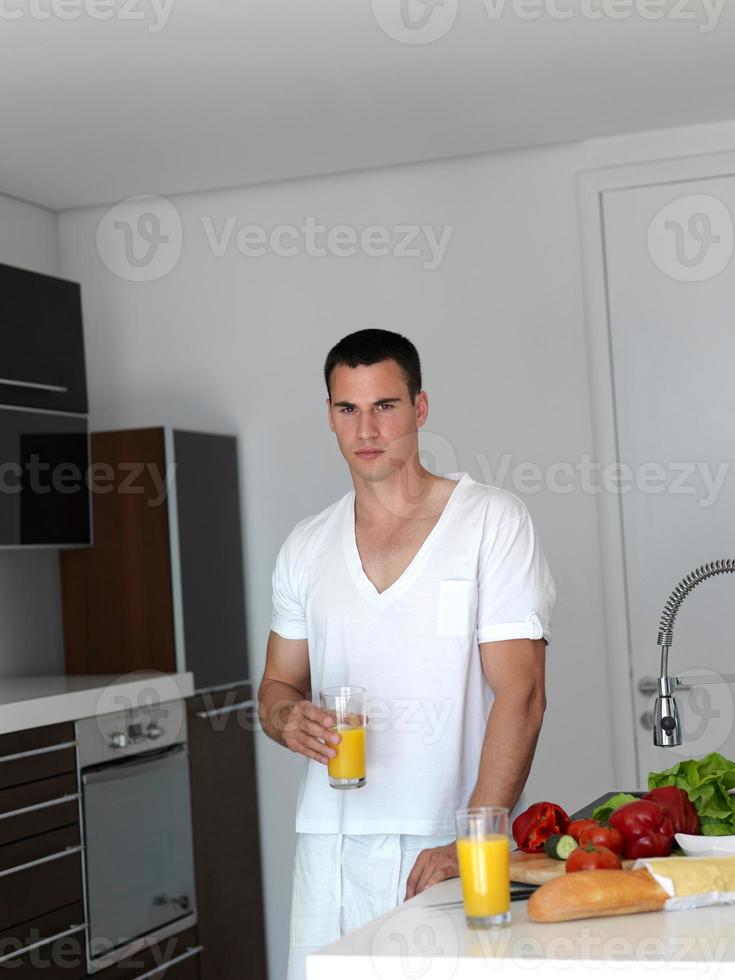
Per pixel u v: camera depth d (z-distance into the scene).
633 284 3.71
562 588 3.75
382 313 3.96
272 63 2.98
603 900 1.38
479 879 1.39
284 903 4.02
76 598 3.88
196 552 3.85
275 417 4.09
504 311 3.82
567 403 3.76
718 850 1.58
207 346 4.17
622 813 1.62
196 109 3.27
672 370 3.68
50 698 3.19
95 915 3.27
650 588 3.70
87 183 3.97
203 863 3.73
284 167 3.89
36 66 2.92
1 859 2.99
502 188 3.83
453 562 1.98
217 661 3.89
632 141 3.70
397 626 2.00
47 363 3.62
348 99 3.26
